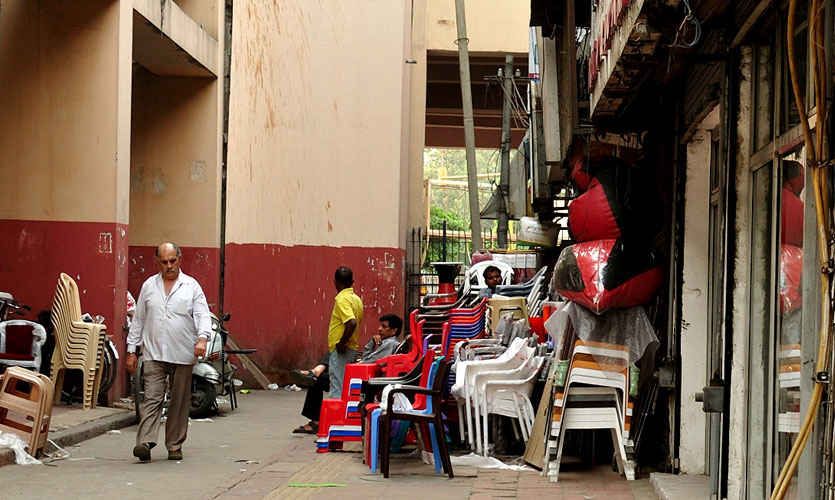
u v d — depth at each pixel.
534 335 10.90
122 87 14.55
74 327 13.33
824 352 4.71
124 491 8.48
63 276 13.57
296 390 18.52
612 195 9.23
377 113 19.39
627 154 10.86
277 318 18.98
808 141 4.88
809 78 5.43
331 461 10.29
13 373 10.23
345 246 19.23
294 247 19.11
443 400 10.87
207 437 12.12
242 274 18.97
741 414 6.83
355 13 19.41
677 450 8.94
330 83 19.36
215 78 18.88
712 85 7.71
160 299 10.26
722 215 7.12
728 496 6.87
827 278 4.72
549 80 13.27
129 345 10.34
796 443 4.81
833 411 4.65
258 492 8.51
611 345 9.05
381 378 10.38
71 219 14.36
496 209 23.55
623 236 9.11
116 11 14.37
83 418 12.46
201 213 18.78
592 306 8.90
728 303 6.86
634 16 7.21
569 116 10.88
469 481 9.06
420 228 22.30
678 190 9.04
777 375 6.09
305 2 19.23
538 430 9.91
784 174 5.96
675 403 8.95
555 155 13.17
